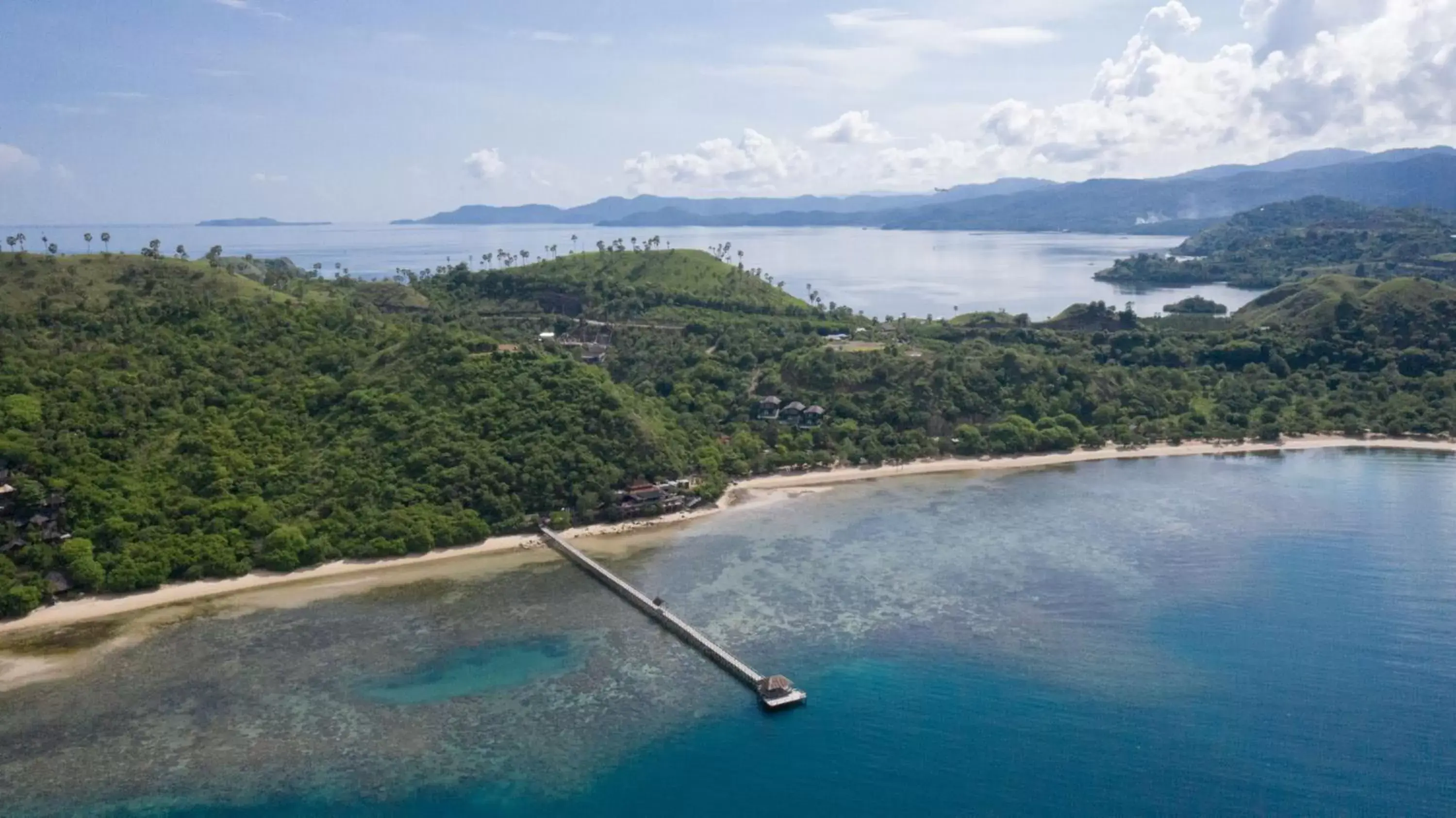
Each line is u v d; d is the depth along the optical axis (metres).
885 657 123.62
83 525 148.12
